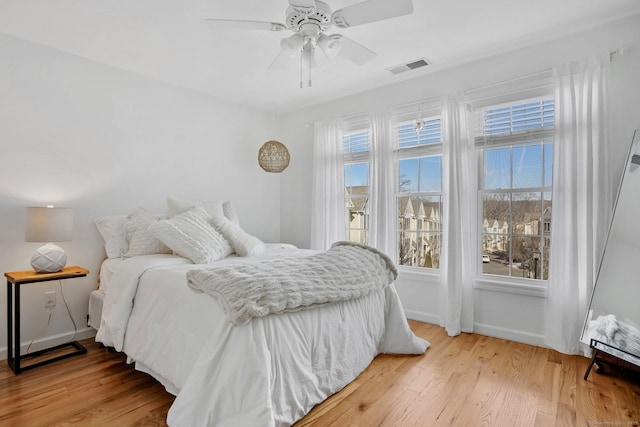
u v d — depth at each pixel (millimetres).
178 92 3561
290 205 4520
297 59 2734
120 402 1864
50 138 2689
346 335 2064
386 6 1766
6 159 2488
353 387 2027
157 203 3375
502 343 2730
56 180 2723
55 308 2727
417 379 2127
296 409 1634
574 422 1689
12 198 2518
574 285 2436
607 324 2164
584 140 2461
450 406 1830
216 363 1537
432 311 3275
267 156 3902
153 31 2477
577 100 2492
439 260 3246
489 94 2941
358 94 3812
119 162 3098
